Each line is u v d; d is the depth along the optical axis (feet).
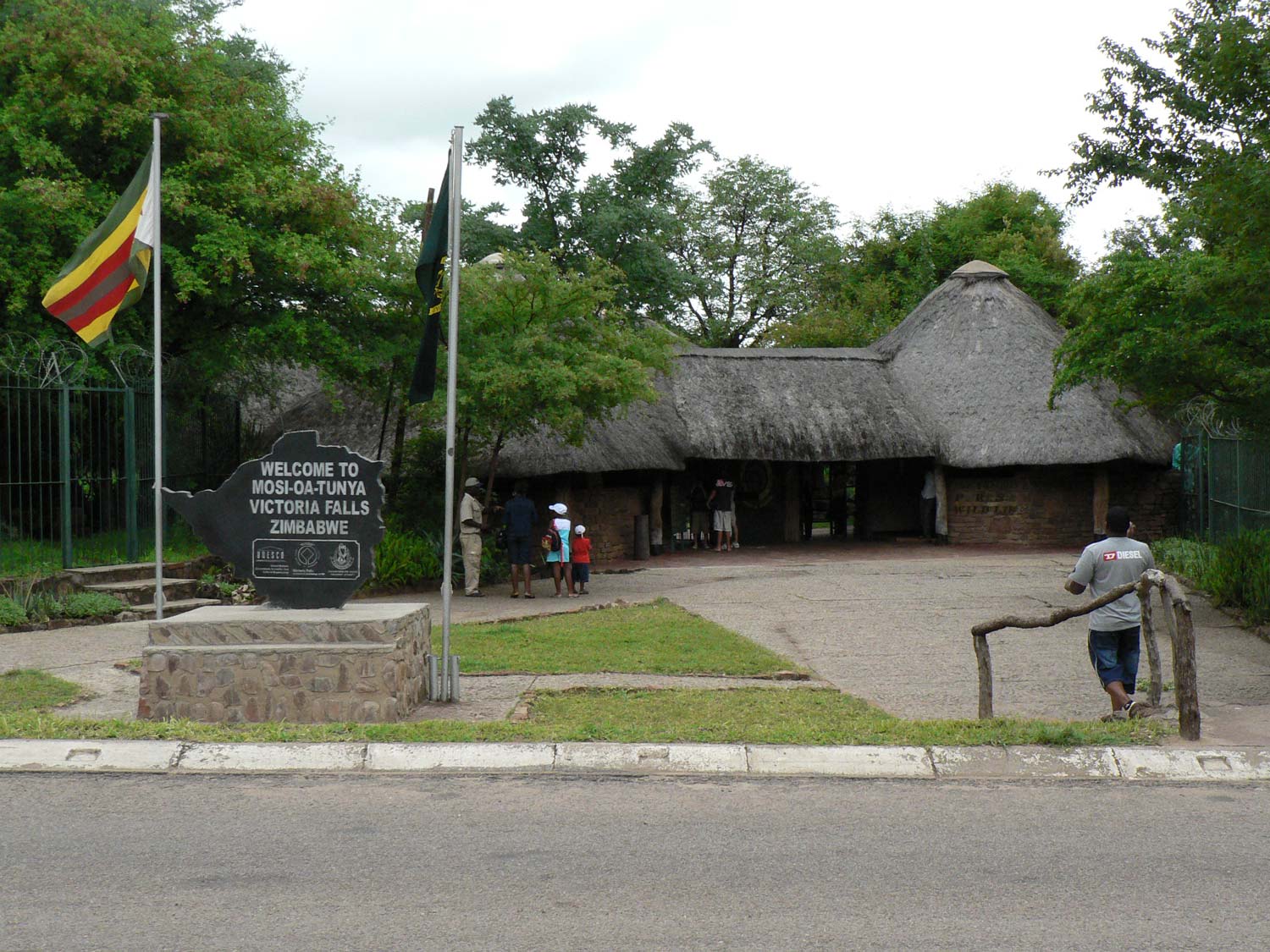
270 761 25.39
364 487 31.53
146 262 46.29
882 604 55.11
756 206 174.81
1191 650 26.73
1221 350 47.83
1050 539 92.12
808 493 101.55
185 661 29.53
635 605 55.72
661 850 19.70
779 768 25.17
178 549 60.90
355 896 17.46
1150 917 16.60
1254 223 41.83
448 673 32.48
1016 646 43.01
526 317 65.26
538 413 61.87
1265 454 56.80
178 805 22.47
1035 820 21.57
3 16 60.34
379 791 23.45
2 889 17.72
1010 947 15.49
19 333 57.26
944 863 19.06
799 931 16.06
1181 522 83.76
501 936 15.89
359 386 67.51
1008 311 99.55
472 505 61.62
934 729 26.91
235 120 64.49
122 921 16.43
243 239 59.67
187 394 66.44
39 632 46.57
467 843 20.11
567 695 33.30
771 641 44.52
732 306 174.29
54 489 61.62
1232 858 19.34
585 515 80.59
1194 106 47.91
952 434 93.04
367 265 62.08
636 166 136.26
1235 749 25.64
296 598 31.60
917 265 155.12
